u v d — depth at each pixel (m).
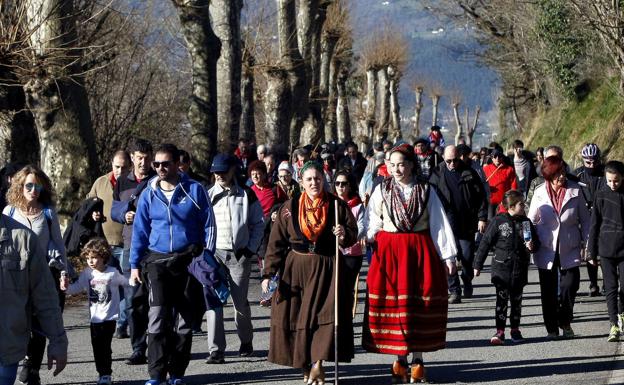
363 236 17.39
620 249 20.19
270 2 69.94
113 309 17.14
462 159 26.86
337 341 16.39
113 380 17.66
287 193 26.62
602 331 21.81
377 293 16.89
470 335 21.66
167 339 16.56
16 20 31.53
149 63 54.03
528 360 18.81
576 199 20.94
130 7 47.28
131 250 16.83
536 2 65.31
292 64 57.75
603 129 57.44
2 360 12.48
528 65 72.56
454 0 80.75
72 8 32.97
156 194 16.69
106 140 50.41
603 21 39.44
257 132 89.94
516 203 20.47
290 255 16.75
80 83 33.91
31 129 36.97
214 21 46.91
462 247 26.81
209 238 16.73
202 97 41.94
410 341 16.75
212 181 29.22
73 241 19.69
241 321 19.56
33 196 16.14
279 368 18.47
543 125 71.38
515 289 20.55
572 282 20.84
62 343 12.94
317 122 68.19
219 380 17.48
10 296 12.55
